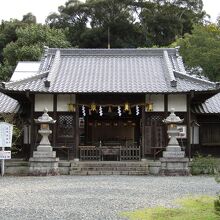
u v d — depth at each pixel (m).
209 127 24.61
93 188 13.98
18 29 55.66
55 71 24.42
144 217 8.70
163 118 23.06
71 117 23.06
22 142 23.98
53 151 20.69
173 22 61.97
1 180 17.38
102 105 23.11
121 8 64.12
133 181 16.62
